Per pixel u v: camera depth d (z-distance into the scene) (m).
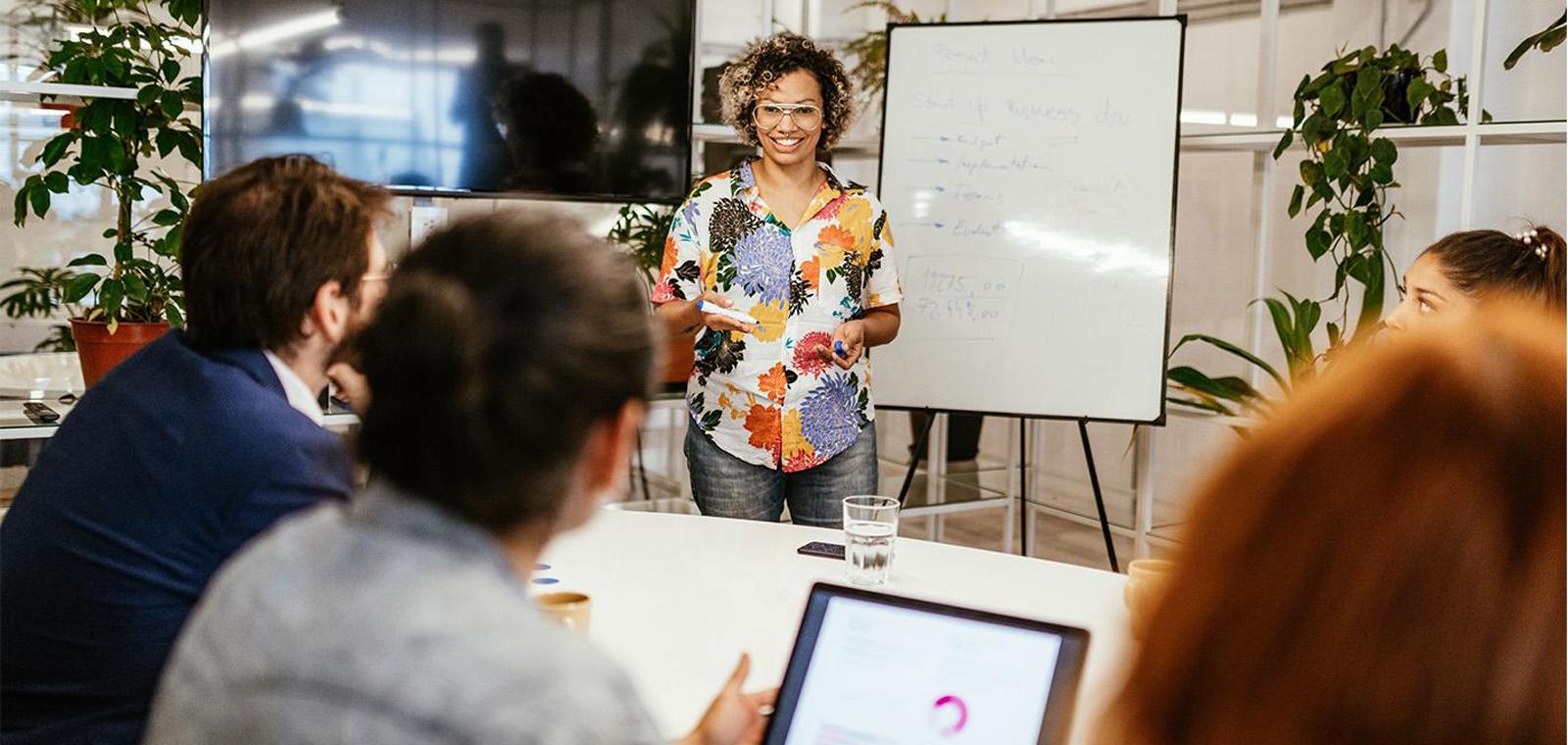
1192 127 3.85
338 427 3.08
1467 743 0.39
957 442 4.71
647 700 1.34
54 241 3.64
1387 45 4.22
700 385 2.84
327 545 0.72
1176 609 0.45
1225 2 4.94
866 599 1.15
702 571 1.82
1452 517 0.40
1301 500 0.43
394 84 3.10
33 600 1.25
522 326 0.72
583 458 0.75
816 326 2.80
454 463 0.71
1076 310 3.29
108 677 1.25
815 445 2.81
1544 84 3.76
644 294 0.80
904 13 4.87
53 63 2.96
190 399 1.26
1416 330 0.47
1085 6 5.31
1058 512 4.29
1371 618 0.40
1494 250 2.12
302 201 1.30
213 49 2.92
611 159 3.34
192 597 1.25
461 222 0.78
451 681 0.65
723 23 4.81
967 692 1.07
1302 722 0.41
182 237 1.32
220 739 0.68
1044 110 3.31
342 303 1.32
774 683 1.40
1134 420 3.25
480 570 0.71
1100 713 0.48
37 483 1.29
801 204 2.82
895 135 3.41
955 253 3.36
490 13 3.17
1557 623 0.40
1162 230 3.23
